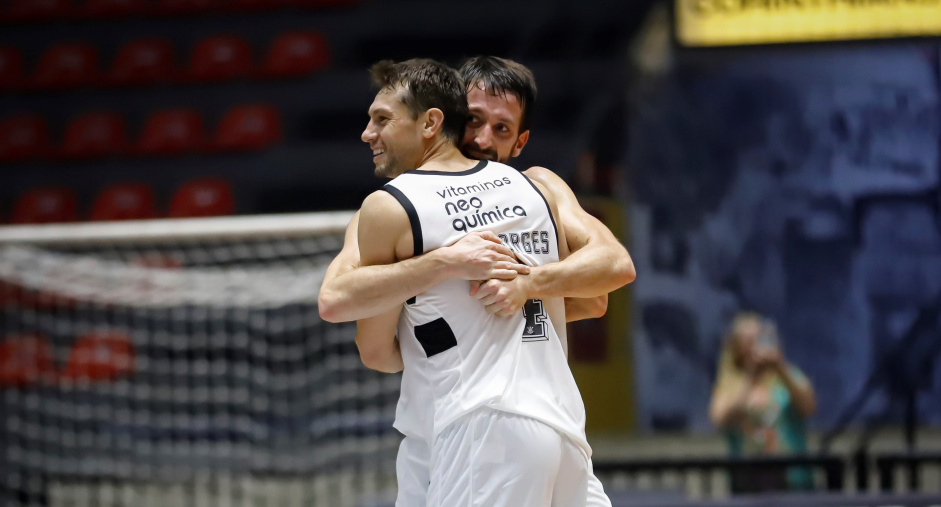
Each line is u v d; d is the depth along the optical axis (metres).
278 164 19.20
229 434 12.89
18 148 20.28
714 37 14.73
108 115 20.58
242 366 13.06
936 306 16.27
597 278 4.58
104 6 21.98
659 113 17.31
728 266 16.83
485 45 19.59
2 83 21.19
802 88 16.95
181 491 12.47
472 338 4.41
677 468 10.06
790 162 16.89
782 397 11.42
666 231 17.00
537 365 4.50
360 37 20.55
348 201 18.97
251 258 12.21
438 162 4.67
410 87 4.69
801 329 16.62
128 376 13.09
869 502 8.71
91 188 19.86
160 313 13.16
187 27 21.80
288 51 20.80
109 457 12.58
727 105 17.11
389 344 4.75
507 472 4.30
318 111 20.05
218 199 18.77
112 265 11.74
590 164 17.30
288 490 12.41
